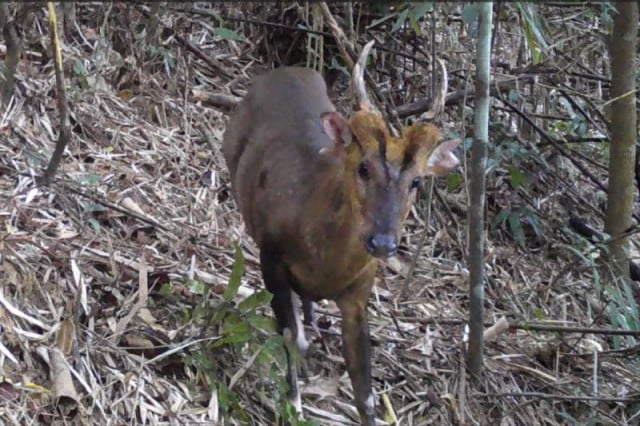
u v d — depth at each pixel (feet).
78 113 9.46
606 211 9.94
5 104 9.04
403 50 10.82
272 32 11.39
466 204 10.47
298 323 7.88
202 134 10.14
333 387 7.98
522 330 9.21
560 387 8.71
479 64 7.68
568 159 11.12
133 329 7.59
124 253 8.21
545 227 10.53
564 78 11.13
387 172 6.45
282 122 7.73
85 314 7.53
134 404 7.14
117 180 9.02
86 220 8.35
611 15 9.64
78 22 10.34
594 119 11.61
